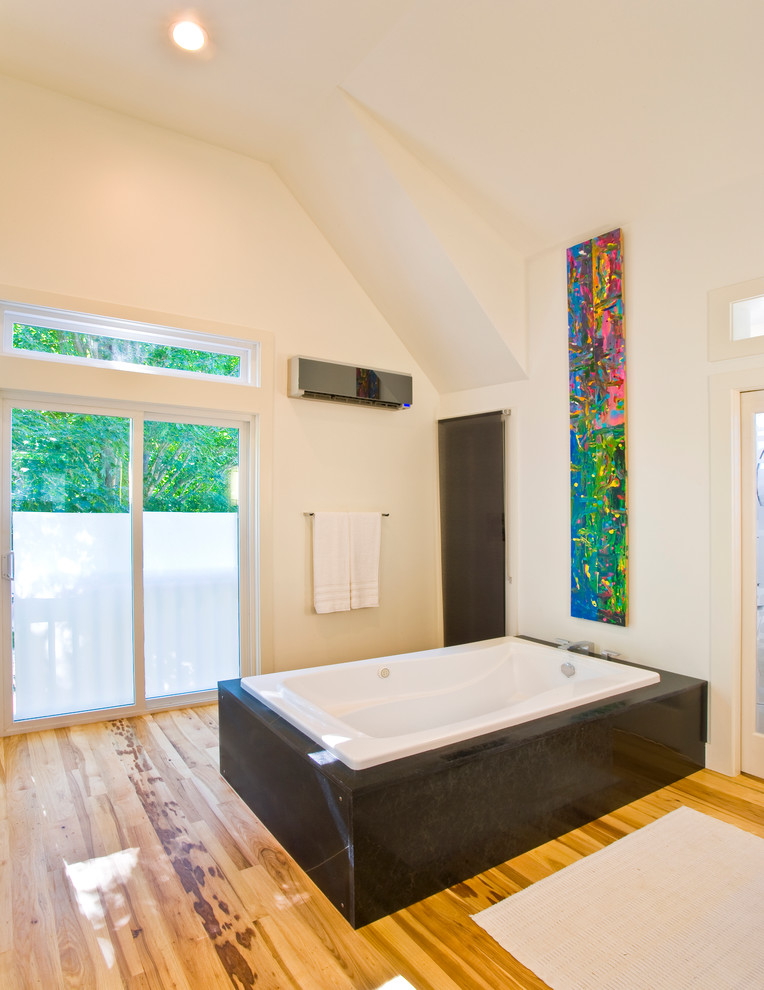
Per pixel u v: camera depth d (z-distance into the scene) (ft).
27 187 9.52
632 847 6.79
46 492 10.13
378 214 11.11
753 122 7.78
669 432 9.52
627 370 10.14
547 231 10.89
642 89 8.00
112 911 5.66
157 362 11.00
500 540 12.44
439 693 10.04
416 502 13.91
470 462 13.19
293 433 12.12
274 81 9.50
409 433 13.78
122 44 8.71
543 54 8.00
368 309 13.23
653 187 9.26
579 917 5.60
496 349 11.87
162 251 10.70
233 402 11.41
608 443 10.32
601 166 9.28
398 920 5.58
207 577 11.66
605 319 10.33
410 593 13.78
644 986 4.78
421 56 8.63
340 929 5.45
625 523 10.12
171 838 6.92
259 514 11.67
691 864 6.44
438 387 14.05
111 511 10.70
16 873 6.24
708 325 8.97
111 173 10.25
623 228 10.11
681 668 9.36
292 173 11.78
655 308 9.68
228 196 11.46
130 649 10.90
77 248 9.91
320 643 12.44
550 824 6.97
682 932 5.39
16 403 9.84
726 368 8.79
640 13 7.17
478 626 12.98
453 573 13.65
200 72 9.30
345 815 5.51
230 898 5.87
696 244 9.11
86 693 10.53
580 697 7.83
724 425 8.78
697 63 7.45
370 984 4.81
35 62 9.09
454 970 4.96
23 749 9.36
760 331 8.49
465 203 10.93
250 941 5.29
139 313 10.43
